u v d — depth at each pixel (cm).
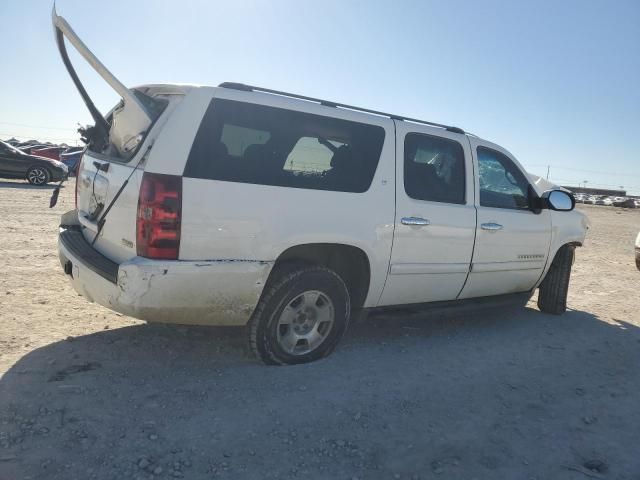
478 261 518
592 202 7188
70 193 1658
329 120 423
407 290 477
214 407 345
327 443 315
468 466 304
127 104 394
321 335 434
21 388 346
